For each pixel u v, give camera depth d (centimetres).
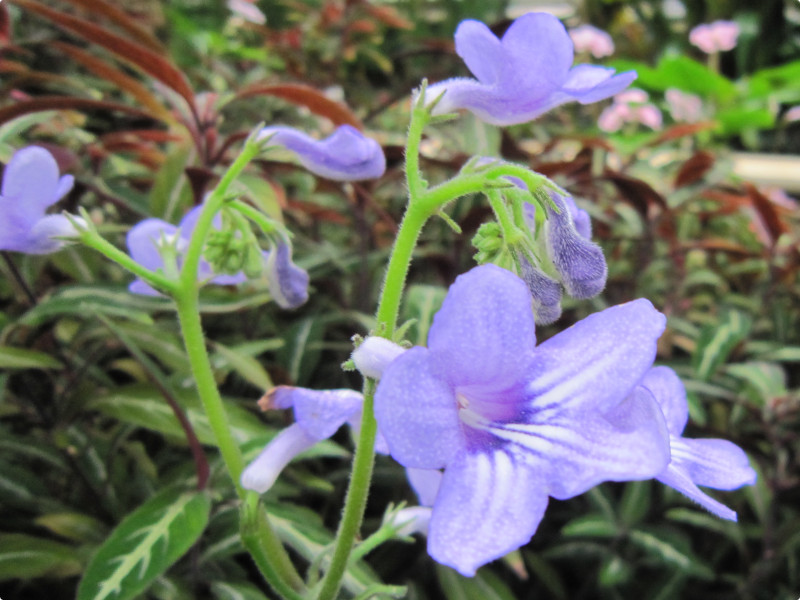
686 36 69
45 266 20
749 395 22
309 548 12
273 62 33
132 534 11
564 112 40
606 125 40
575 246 8
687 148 44
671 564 19
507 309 7
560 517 22
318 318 20
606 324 7
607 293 26
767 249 25
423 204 8
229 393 20
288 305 11
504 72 8
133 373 17
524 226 8
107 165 20
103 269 20
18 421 17
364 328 21
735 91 51
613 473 6
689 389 20
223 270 10
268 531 9
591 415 7
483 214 19
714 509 7
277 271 10
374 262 23
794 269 25
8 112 16
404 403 6
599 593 22
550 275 8
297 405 8
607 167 24
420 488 10
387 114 32
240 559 18
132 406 15
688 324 23
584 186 24
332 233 28
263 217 10
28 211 9
